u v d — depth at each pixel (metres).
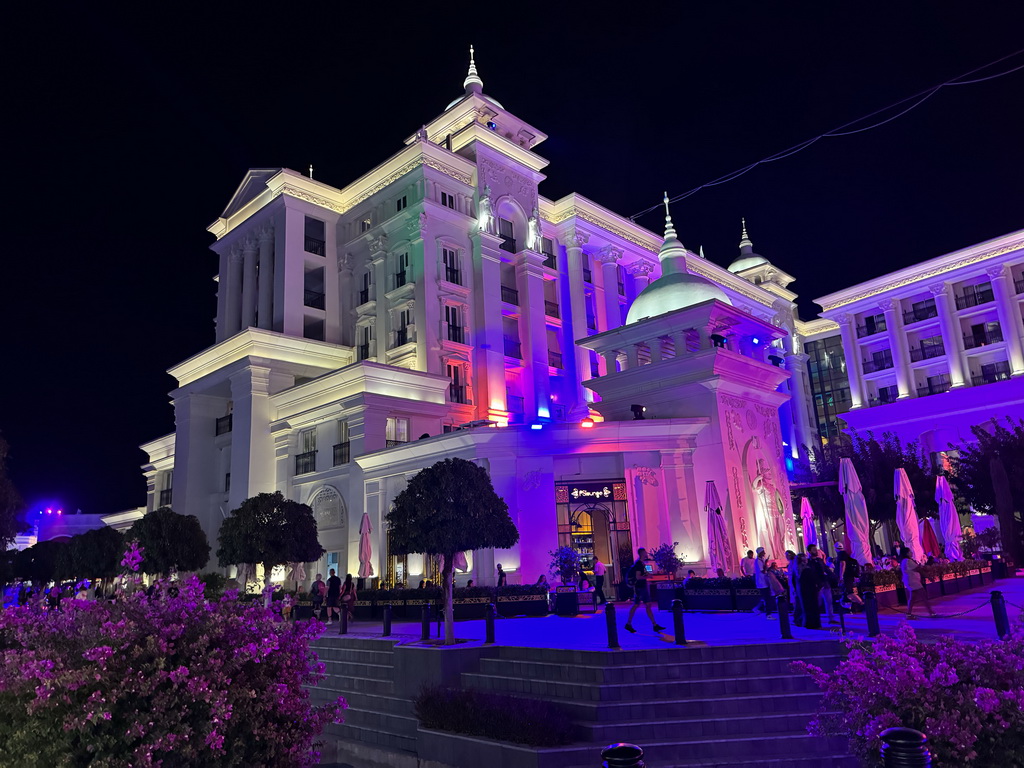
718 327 27.73
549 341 42.31
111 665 5.67
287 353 36.25
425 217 36.41
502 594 21.31
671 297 30.75
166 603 6.35
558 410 40.88
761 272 62.19
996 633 12.07
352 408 30.98
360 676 15.24
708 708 10.12
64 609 6.18
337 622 22.91
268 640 6.33
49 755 5.43
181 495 38.25
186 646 6.03
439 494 14.77
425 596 21.91
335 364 37.91
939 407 51.91
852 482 22.09
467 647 12.88
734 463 26.05
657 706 10.08
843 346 60.00
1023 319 50.41
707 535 24.83
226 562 23.56
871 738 6.03
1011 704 5.89
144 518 26.27
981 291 52.72
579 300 43.00
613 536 25.09
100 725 5.50
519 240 41.53
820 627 14.24
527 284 40.00
